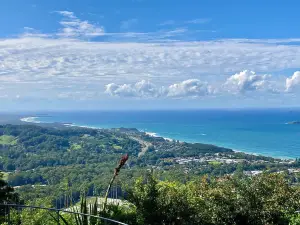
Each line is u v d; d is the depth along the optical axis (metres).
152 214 6.79
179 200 6.93
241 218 6.94
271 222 6.67
